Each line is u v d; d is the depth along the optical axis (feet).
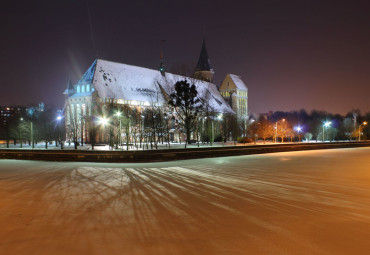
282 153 140.67
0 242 25.23
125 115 213.87
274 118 394.93
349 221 30.73
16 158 111.14
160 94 313.12
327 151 155.94
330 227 28.84
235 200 39.91
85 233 27.25
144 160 95.81
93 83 277.85
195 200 39.88
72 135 260.83
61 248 23.90
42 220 31.22
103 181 55.72
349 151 154.92
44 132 250.37
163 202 38.86
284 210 34.86
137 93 305.12
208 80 410.72
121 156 95.04
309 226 29.12
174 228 28.48
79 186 50.55
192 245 24.34
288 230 27.96
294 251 23.21
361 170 72.38
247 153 132.67
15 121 267.59
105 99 257.14
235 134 282.36
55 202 39.11
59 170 73.46
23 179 58.85
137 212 34.06
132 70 320.09
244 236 26.35
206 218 31.65
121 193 44.55
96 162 95.14
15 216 32.81
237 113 382.01
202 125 257.75
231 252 22.99
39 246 24.32
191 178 59.26
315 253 22.86
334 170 72.43
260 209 35.27
